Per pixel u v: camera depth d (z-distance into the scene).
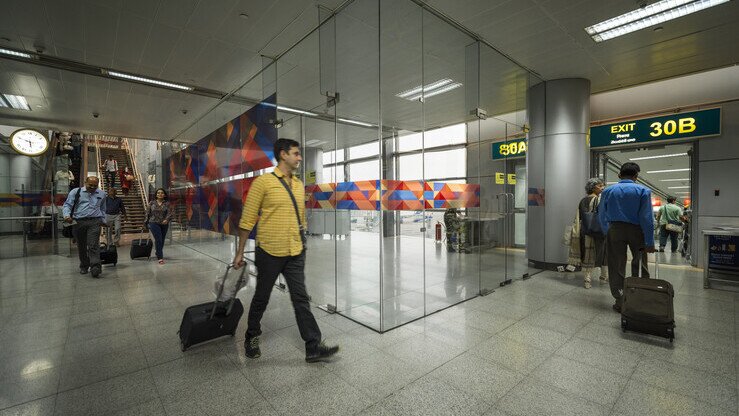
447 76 4.86
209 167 6.46
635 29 4.03
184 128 8.92
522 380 2.16
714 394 2.00
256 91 5.55
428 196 3.71
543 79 5.46
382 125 3.26
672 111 5.71
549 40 4.27
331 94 3.72
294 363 2.40
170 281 4.83
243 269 2.70
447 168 3.99
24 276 5.19
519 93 5.39
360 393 2.02
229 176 5.46
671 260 6.35
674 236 7.09
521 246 5.48
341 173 3.62
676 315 3.36
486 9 3.58
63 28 4.05
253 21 3.92
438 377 2.20
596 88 6.05
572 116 5.38
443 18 3.71
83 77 5.52
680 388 2.06
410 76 4.51
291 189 2.47
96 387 2.10
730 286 4.46
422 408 1.88
